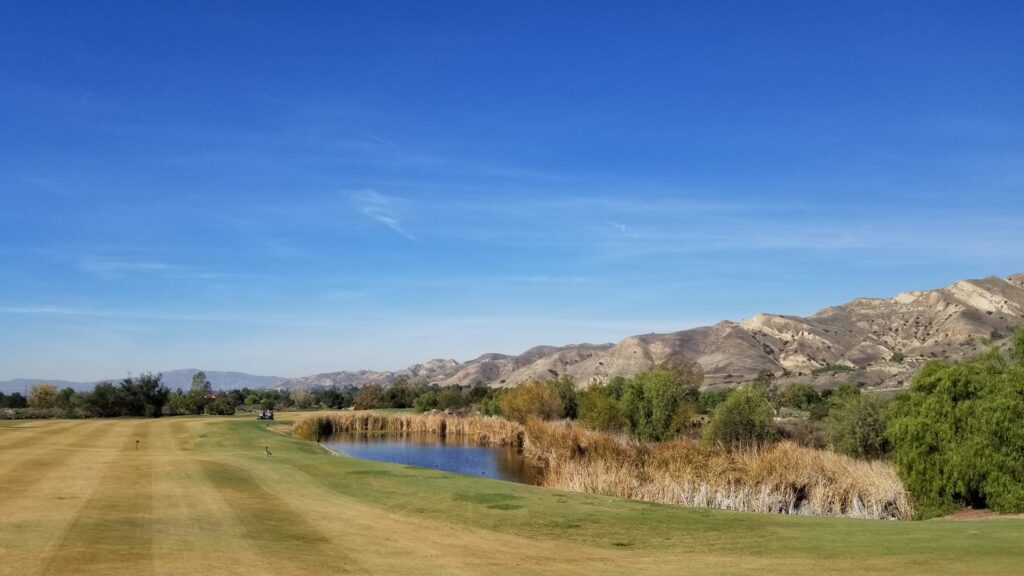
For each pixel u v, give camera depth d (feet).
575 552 41.50
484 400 253.85
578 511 55.01
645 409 146.30
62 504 53.11
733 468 85.46
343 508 55.62
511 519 51.88
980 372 71.20
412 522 50.44
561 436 125.90
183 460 88.48
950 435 68.85
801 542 43.09
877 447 103.81
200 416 239.30
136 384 239.09
